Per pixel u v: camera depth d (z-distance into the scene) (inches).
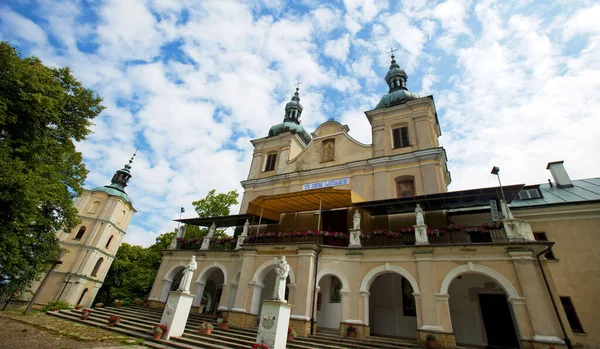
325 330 621.9
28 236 639.8
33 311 801.6
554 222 647.8
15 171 536.7
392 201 639.8
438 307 504.4
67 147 722.8
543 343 421.1
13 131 602.5
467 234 582.6
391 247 581.0
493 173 569.6
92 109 772.0
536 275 466.6
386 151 834.8
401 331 621.0
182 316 515.8
